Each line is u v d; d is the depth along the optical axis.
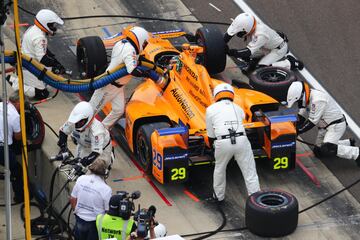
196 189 41.28
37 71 43.66
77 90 43.25
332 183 41.69
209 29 48.12
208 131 39.16
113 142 44.25
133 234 31.94
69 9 55.28
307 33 52.84
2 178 43.72
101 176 36.84
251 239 38.06
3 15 34.59
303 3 55.47
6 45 51.16
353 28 53.16
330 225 39.03
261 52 49.72
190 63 42.59
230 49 48.41
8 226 34.94
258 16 54.47
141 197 40.66
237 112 39.00
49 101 47.22
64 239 39.47
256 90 46.16
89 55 47.09
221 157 38.88
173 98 42.34
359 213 39.88
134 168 42.53
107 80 42.34
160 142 39.59
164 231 33.66
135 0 56.38
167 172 39.78
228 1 56.06
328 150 42.19
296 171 42.44
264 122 40.34
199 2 56.12
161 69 42.81
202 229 38.78
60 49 51.59
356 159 42.44
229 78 49.31
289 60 49.59
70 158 41.28
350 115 46.56
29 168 43.91
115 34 52.75
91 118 39.62
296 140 43.50
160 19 54.47
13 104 41.91
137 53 42.25
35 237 40.53
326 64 50.34
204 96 41.44
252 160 39.09
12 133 41.53
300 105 42.16
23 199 43.16
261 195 38.53
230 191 41.16
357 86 48.69
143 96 43.16
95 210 36.56
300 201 40.47
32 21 53.94
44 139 43.19
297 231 38.53
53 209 42.12
